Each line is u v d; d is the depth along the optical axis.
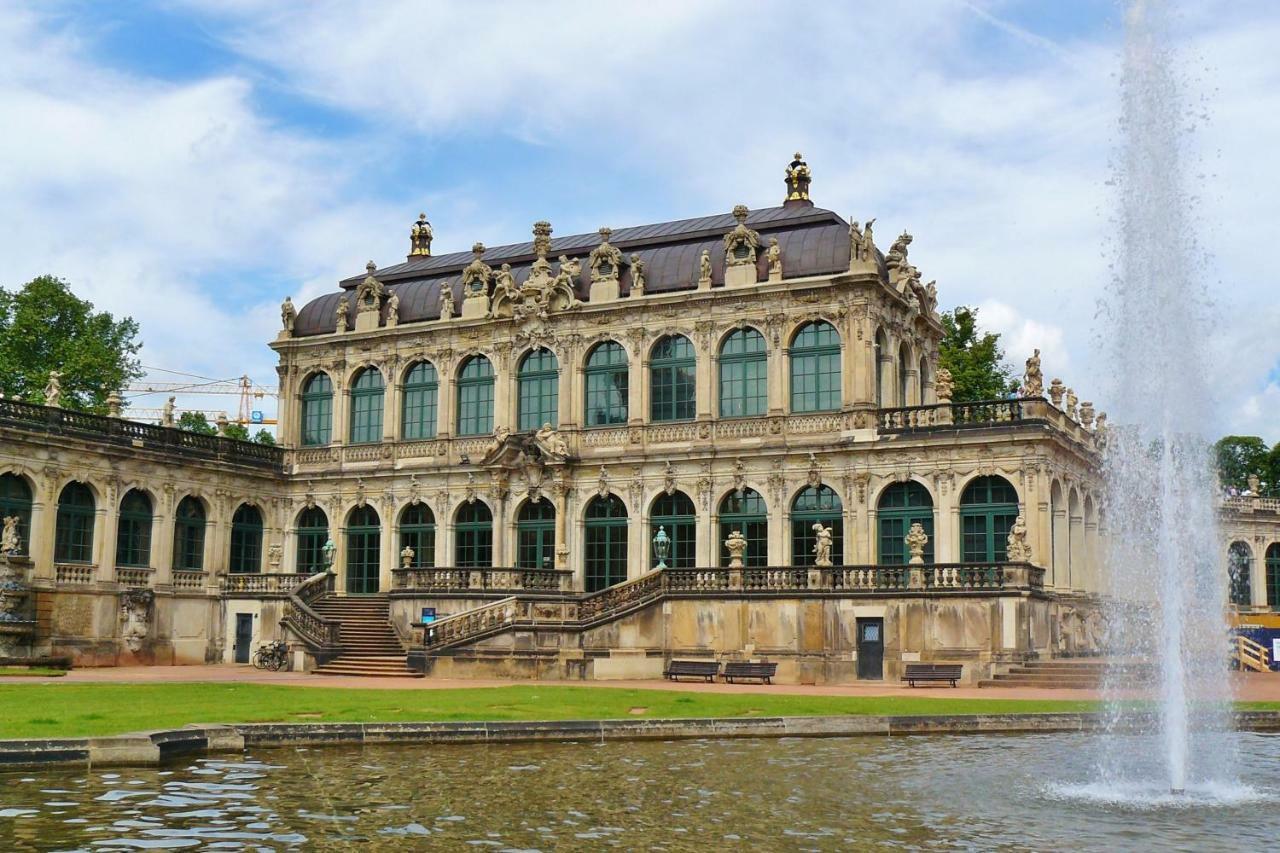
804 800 21.14
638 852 17.25
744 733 30.25
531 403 62.22
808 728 30.67
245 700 34.62
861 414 54.50
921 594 47.31
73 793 20.86
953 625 46.84
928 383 62.19
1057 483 53.16
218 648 60.84
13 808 19.52
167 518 60.25
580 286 61.50
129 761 24.25
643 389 59.22
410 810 19.95
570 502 60.03
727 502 57.16
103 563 57.16
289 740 27.14
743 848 17.55
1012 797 21.77
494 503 61.50
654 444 58.69
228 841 17.55
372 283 66.75
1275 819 20.23
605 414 60.34
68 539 56.28
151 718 28.97
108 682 42.53
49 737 24.27
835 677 48.22
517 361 62.41
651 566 58.12
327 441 67.19
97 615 56.69
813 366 56.25
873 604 48.00
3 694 35.78
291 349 68.31
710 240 61.06
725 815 19.81
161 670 53.81
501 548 61.12
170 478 60.50
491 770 24.11
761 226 60.19
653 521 58.44
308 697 35.84
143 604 58.09
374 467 64.88
